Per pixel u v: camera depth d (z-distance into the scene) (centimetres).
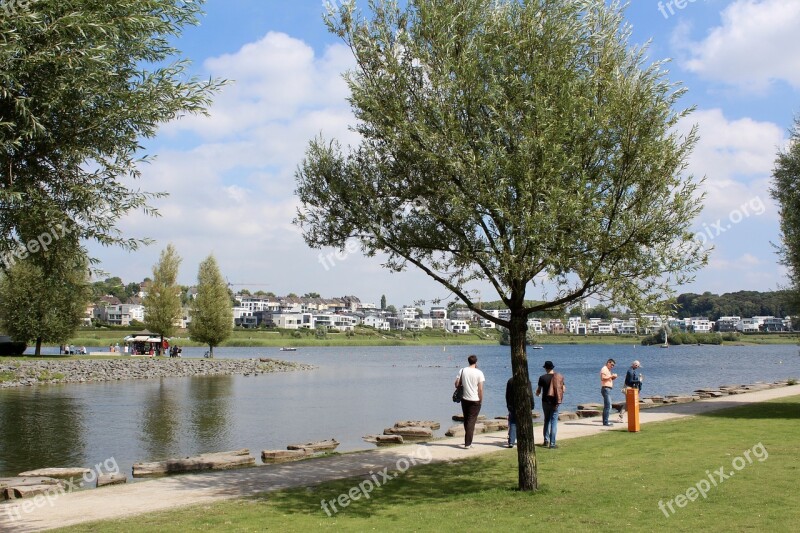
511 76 991
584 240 970
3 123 677
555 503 986
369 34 1115
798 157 2220
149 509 1034
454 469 1348
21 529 910
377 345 17525
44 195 817
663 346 17212
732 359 10731
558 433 1848
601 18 1058
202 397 3653
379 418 2739
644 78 1002
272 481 1271
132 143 866
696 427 1812
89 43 746
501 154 950
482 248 1084
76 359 5616
